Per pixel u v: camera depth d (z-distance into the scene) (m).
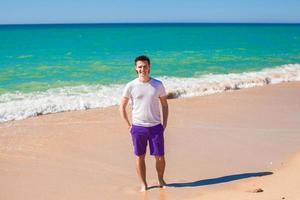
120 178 6.15
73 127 9.19
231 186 5.65
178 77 17.14
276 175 6.00
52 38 54.41
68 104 11.37
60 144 7.90
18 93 13.27
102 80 16.48
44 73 18.62
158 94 5.36
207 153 7.26
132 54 28.84
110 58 25.91
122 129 9.03
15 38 53.84
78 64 22.41
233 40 50.00
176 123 9.48
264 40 50.28
